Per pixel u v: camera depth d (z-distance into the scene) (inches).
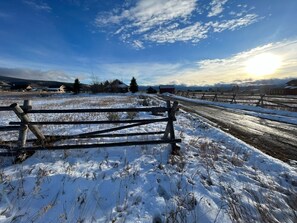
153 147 216.2
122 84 3818.9
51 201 116.0
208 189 138.3
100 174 149.7
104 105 821.9
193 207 118.2
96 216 106.3
